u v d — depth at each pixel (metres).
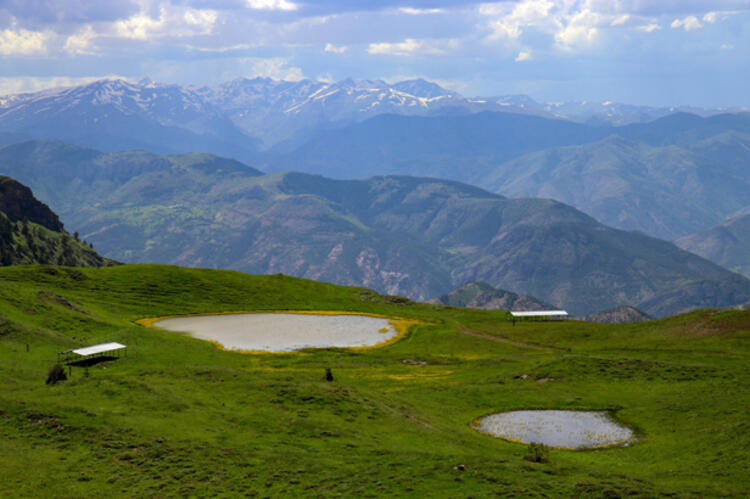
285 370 98.31
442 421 63.81
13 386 63.19
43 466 40.75
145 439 46.56
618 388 79.94
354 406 60.78
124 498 37.03
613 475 42.34
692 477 44.28
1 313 105.75
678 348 104.62
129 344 106.69
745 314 114.88
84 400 56.91
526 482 39.12
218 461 43.16
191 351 109.00
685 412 64.50
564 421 66.00
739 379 75.94
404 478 39.91
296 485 39.16
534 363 98.31
